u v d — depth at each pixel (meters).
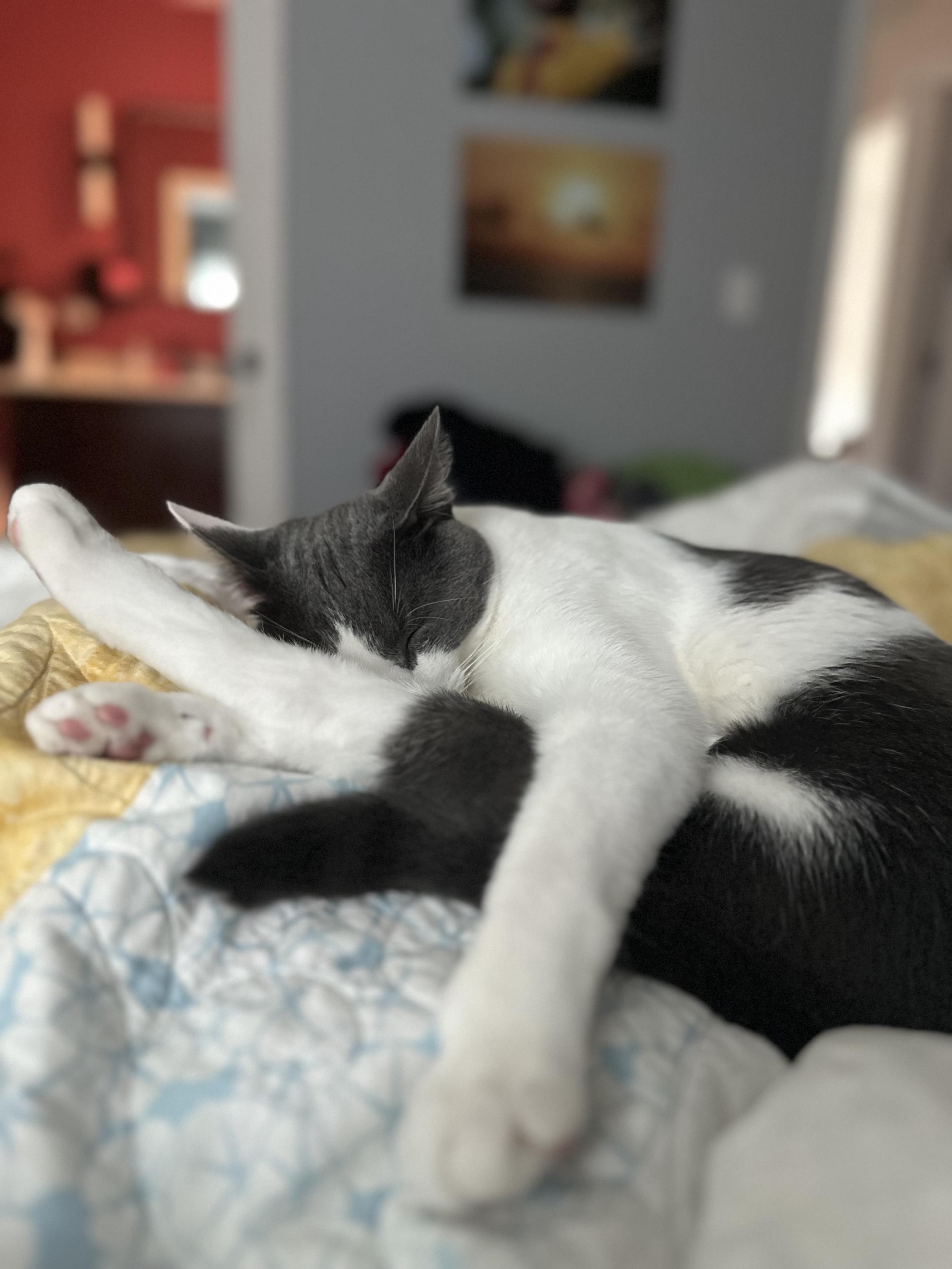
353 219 3.13
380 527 0.99
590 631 0.88
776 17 3.21
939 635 1.21
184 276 4.89
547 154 3.19
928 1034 0.62
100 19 4.54
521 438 3.08
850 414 7.10
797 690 0.87
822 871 0.69
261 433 3.26
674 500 2.99
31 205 4.70
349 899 0.66
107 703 0.66
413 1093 0.49
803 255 3.47
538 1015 0.48
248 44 2.94
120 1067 0.52
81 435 4.01
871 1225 0.45
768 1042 0.65
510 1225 0.45
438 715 0.72
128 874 0.60
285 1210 0.46
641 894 0.67
